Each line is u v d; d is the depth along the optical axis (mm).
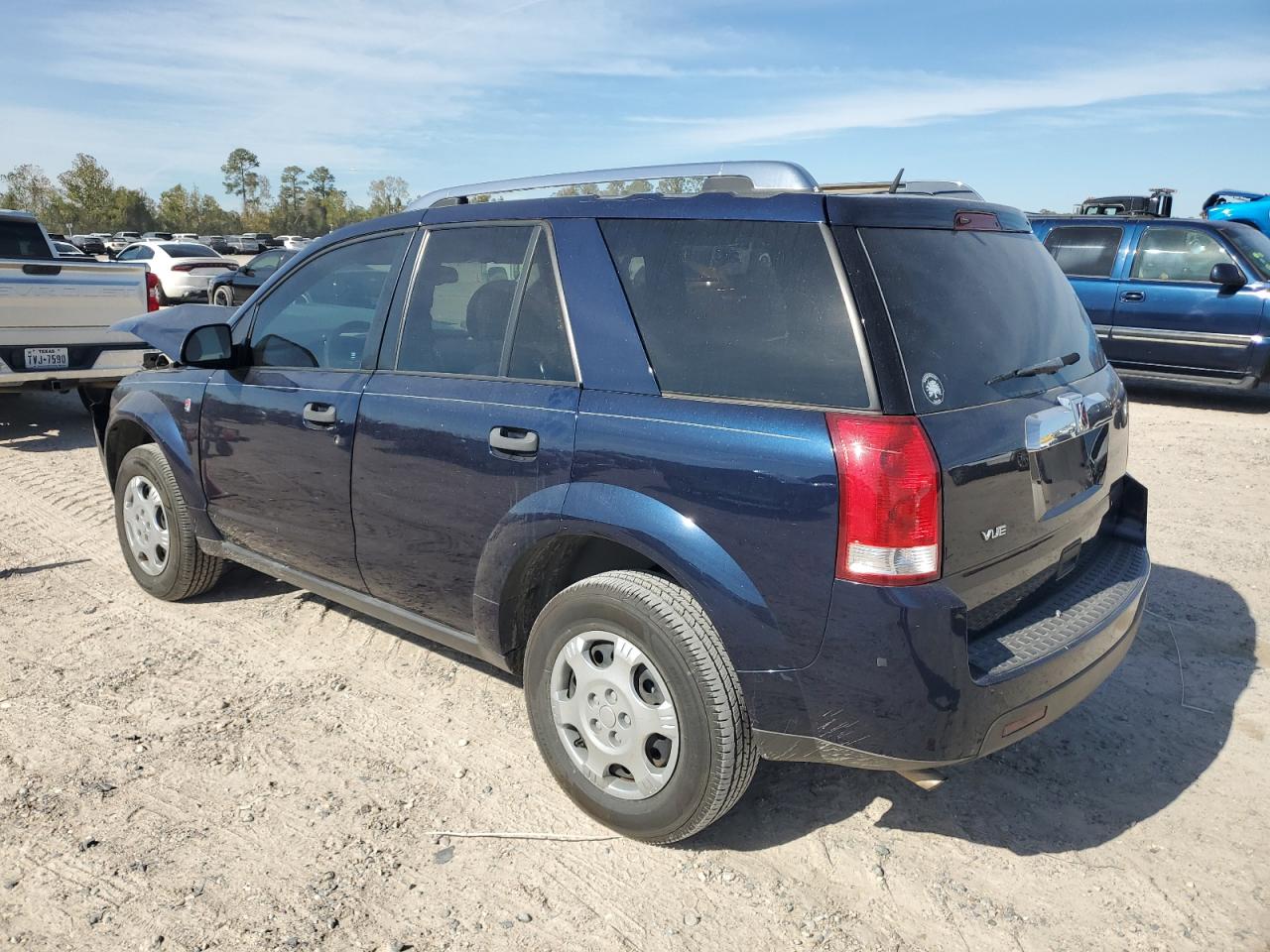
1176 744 3570
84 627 4504
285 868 2840
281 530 4012
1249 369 10086
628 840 2990
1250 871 2867
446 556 3352
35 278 8203
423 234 3586
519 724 3678
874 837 3023
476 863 2877
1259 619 4668
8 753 3416
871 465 2371
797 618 2502
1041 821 3109
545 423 2992
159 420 4473
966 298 2721
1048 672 2623
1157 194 13398
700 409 2689
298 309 3994
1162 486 7090
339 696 3875
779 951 2541
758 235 2693
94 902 2682
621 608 2766
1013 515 2646
